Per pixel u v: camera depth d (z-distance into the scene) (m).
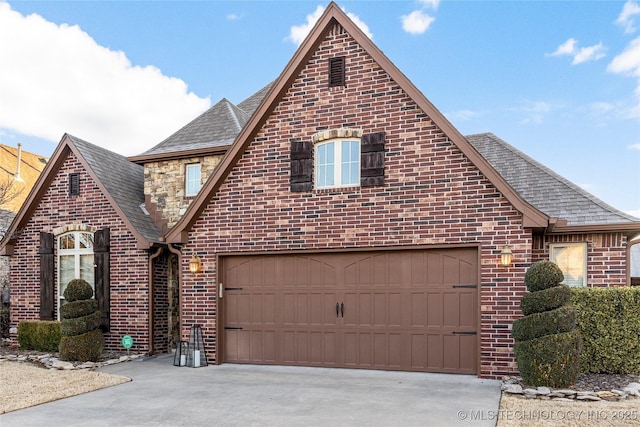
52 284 13.04
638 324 8.34
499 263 8.76
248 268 10.80
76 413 6.80
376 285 9.79
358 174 10.08
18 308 13.58
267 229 10.52
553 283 7.84
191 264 10.81
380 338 9.69
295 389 8.07
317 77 10.41
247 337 10.66
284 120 10.59
